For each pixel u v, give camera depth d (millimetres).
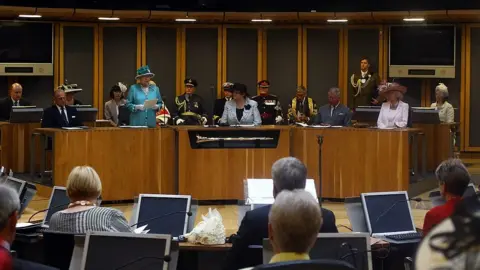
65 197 4801
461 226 1148
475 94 12516
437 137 10016
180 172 8188
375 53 12648
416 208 7629
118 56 12586
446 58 12352
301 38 12766
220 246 4055
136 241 3262
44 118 8867
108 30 12531
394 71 12492
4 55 11906
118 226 3750
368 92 12148
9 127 9594
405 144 8102
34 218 6672
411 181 8641
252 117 8523
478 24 12438
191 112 11242
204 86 12781
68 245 3643
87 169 3842
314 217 2150
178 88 12727
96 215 3711
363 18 12008
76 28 12367
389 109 8547
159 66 12680
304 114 11383
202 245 4062
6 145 9602
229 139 8203
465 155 12539
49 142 8844
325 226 3508
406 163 8109
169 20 12406
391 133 8117
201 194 8203
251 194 4555
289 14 12070
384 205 4543
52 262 3715
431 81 12680
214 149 8188
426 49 12406
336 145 8289
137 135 8172
